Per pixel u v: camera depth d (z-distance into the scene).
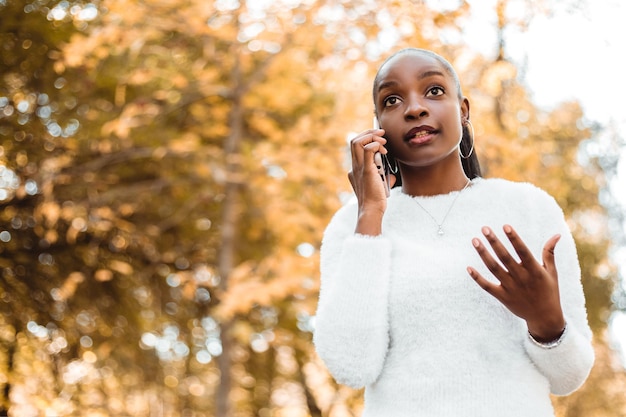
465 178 1.99
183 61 7.80
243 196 8.17
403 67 1.90
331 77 6.91
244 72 7.78
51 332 8.27
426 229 1.91
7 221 8.07
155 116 7.86
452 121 1.90
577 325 1.80
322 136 7.01
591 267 9.80
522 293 1.61
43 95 7.76
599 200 9.41
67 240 8.04
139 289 8.73
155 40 7.64
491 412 1.71
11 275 8.09
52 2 7.31
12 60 7.63
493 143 6.42
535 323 1.65
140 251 8.72
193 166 7.99
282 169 7.15
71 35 7.39
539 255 1.85
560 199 8.27
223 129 7.75
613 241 9.89
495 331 1.75
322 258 2.01
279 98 7.47
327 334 1.82
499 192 1.92
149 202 8.71
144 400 9.36
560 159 8.03
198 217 8.81
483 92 6.43
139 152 7.84
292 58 7.16
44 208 7.41
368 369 1.80
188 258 8.91
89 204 7.87
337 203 7.14
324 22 6.57
